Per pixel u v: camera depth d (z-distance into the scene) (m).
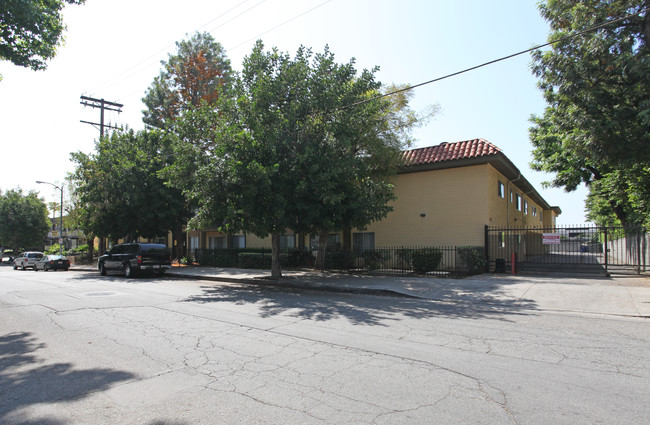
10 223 48.75
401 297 11.74
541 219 41.75
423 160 19.30
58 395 4.30
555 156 23.73
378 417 3.65
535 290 11.81
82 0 10.12
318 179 13.27
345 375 4.78
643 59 10.41
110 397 4.22
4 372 5.09
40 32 9.48
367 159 16.72
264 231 14.34
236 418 3.67
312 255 22.16
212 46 32.31
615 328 7.39
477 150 18.27
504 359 5.41
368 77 14.74
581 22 11.69
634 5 10.91
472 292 11.78
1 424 3.62
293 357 5.53
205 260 26.08
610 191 18.70
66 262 30.66
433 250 16.75
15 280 19.22
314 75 14.46
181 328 7.40
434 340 6.45
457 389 4.32
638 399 4.04
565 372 4.88
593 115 11.22
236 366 5.16
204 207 14.58
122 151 24.02
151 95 31.53
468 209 18.41
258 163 12.80
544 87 12.52
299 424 3.53
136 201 22.62
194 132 14.75
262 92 13.78
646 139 10.75
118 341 6.50
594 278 14.41
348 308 9.65
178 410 3.86
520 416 3.65
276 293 12.78
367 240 21.39
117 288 14.50
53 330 7.43
